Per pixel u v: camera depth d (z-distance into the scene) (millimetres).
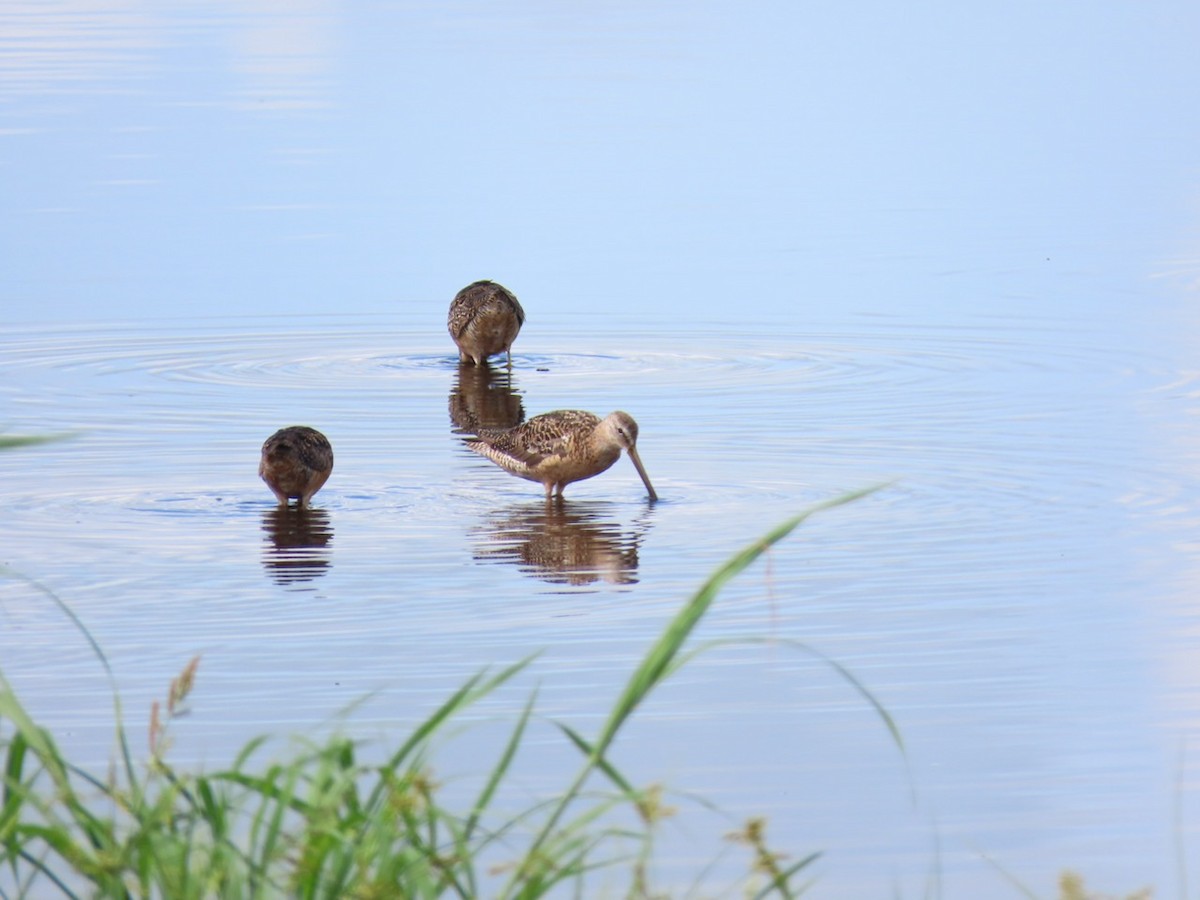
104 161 35594
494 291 23531
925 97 43656
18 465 18359
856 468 18156
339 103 41469
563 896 9508
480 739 11680
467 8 57156
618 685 12531
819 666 12914
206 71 45188
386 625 13750
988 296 26391
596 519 16578
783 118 41031
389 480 18094
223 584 14695
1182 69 47469
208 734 11680
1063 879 8719
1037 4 59438
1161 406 20312
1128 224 31234
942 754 11391
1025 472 17812
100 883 7469
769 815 10586
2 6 55750
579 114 40969
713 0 60031
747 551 6938
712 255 29375
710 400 21188
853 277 27766
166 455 18891
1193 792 10805
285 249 29562
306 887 7344
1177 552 15266
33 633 13547
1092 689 12383
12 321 25203
